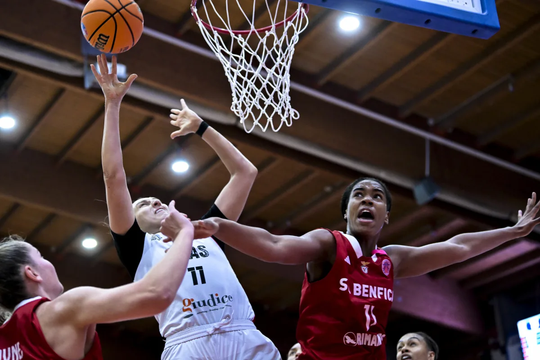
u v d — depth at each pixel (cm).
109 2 343
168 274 214
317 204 1087
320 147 906
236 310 318
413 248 334
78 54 763
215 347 304
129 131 941
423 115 958
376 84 877
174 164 980
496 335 1312
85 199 1007
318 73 875
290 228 1169
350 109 920
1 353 220
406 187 988
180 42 805
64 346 218
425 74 869
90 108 899
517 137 994
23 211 1076
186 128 367
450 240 343
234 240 268
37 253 252
